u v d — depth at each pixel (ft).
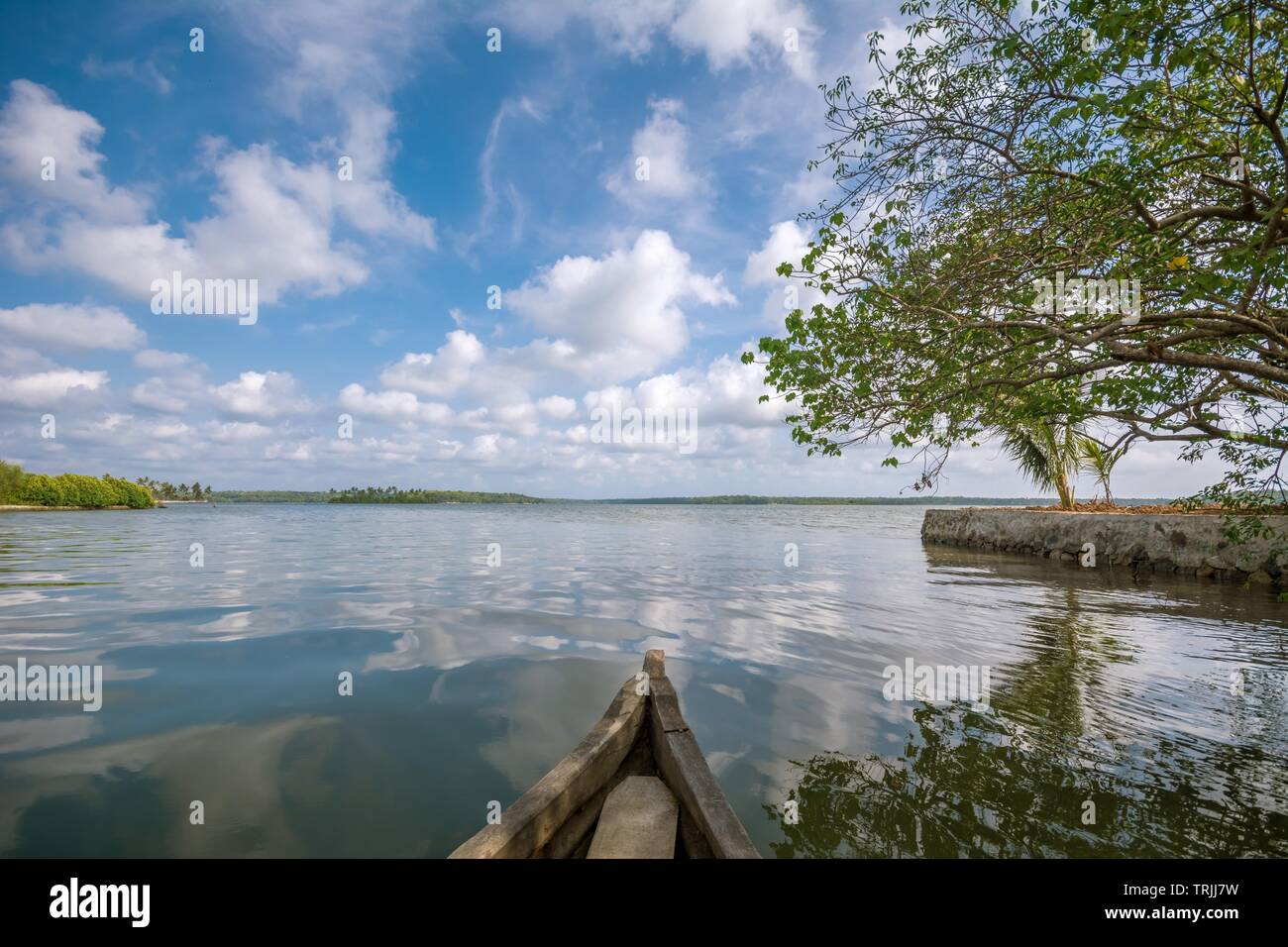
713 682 19.20
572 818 10.83
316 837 10.37
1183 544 44.80
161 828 10.61
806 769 13.26
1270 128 12.74
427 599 32.81
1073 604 32.65
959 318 16.39
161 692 17.53
